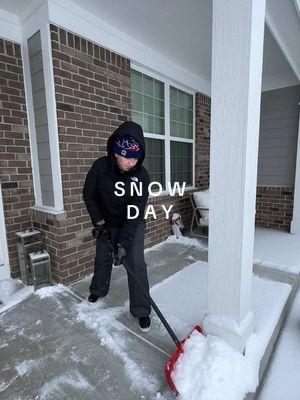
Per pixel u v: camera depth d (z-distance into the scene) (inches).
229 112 49.6
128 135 65.3
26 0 86.4
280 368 63.5
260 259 120.4
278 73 169.0
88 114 100.9
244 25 45.6
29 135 102.6
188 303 83.1
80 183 100.3
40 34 88.6
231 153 50.6
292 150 174.4
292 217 173.5
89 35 96.7
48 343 66.9
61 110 91.5
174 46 124.6
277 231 177.0
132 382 55.0
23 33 95.4
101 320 75.4
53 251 98.7
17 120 98.7
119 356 62.1
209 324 58.6
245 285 56.4
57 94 90.0
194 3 90.4
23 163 102.0
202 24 104.3
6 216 99.3
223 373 49.7
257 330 65.7
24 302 86.4
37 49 91.4
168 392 52.6
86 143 101.3
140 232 72.7
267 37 116.3
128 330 71.1
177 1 89.1
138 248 71.4
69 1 88.5
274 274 104.6
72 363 60.3
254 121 50.1
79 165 99.5
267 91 178.4
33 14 89.4
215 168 53.1
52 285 97.7
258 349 58.8
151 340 67.2
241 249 52.6
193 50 129.1
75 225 99.7
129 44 114.3
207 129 184.5
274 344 71.2
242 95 47.7
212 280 57.6
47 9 83.7
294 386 58.3
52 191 98.2
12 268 102.7
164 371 57.3
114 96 110.7
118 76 111.6
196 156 178.9
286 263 115.4
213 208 54.7
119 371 57.9
